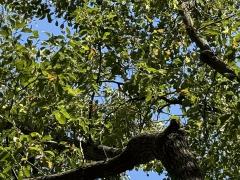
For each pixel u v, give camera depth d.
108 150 7.18
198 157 9.05
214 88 8.23
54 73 5.40
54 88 5.67
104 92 8.62
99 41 7.54
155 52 8.37
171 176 4.69
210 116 8.52
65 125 6.95
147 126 8.69
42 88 5.45
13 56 5.52
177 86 7.70
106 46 7.89
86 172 5.52
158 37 8.98
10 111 5.62
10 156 5.05
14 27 5.56
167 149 4.78
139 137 5.23
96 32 7.54
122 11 9.50
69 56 6.15
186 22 8.45
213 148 9.05
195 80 8.47
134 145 5.27
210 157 9.05
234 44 6.12
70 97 5.79
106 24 8.13
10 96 5.46
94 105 7.66
